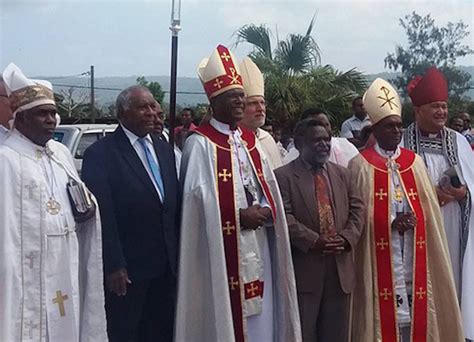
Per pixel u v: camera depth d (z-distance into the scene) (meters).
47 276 3.84
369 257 4.93
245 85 5.52
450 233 5.38
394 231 4.96
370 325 4.89
